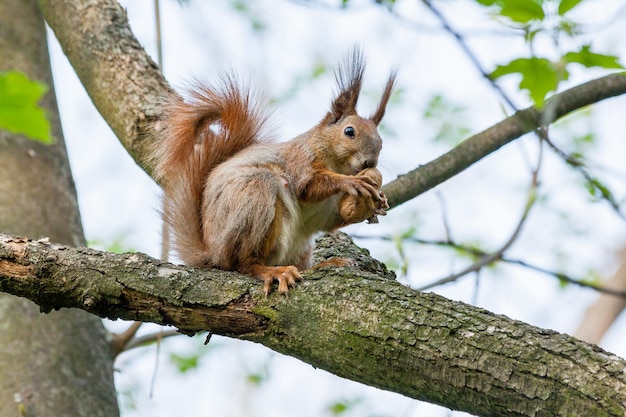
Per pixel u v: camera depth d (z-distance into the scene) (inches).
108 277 342.3
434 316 304.5
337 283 329.4
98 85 518.9
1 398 449.1
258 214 393.4
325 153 449.4
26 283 346.6
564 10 333.7
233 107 438.3
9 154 525.7
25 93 253.6
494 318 300.0
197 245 411.2
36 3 600.1
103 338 507.5
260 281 342.0
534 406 279.6
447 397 297.6
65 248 352.8
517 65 339.9
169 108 457.7
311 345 321.7
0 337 469.1
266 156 426.3
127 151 500.7
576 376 276.4
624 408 267.3
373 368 309.3
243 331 335.3
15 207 505.7
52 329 482.6
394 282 327.0
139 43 535.2
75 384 469.7
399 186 472.4
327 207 439.2
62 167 544.7
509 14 338.6
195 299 336.2
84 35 534.0
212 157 433.1
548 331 292.4
